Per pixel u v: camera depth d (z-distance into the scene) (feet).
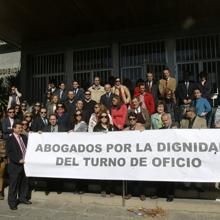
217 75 36.99
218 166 19.62
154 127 24.81
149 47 39.47
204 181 19.69
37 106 30.12
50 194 23.13
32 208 21.21
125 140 21.22
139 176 20.68
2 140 24.27
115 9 33.83
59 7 33.27
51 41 43.62
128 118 24.93
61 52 43.39
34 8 33.32
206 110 26.32
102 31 40.88
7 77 49.83
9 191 21.22
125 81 38.24
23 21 37.01
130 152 21.04
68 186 24.58
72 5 32.68
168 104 27.25
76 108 27.91
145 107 27.81
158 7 33.37
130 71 39.99
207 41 37.52
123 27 39.45
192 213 19.58
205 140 19.97
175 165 20.21
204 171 19.77
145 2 32.07
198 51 37.76
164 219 18.56
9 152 21.72
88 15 35.42
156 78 38.78
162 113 24.93
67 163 22.04
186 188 22.08
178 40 38.45
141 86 28.55
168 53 38.52
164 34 38.55
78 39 42.24
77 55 42.68
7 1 31.68
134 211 19.98
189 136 20.21
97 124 23.76
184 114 25.52
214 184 22.44
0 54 52.11
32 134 22.91
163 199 21.29
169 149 20.42
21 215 19.84
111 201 21.50
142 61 39.58
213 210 19.67
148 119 26.20
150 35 39.04
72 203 22.08
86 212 20.08
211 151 19.80
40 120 27.32
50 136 22.57
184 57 38.11
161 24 38.55
